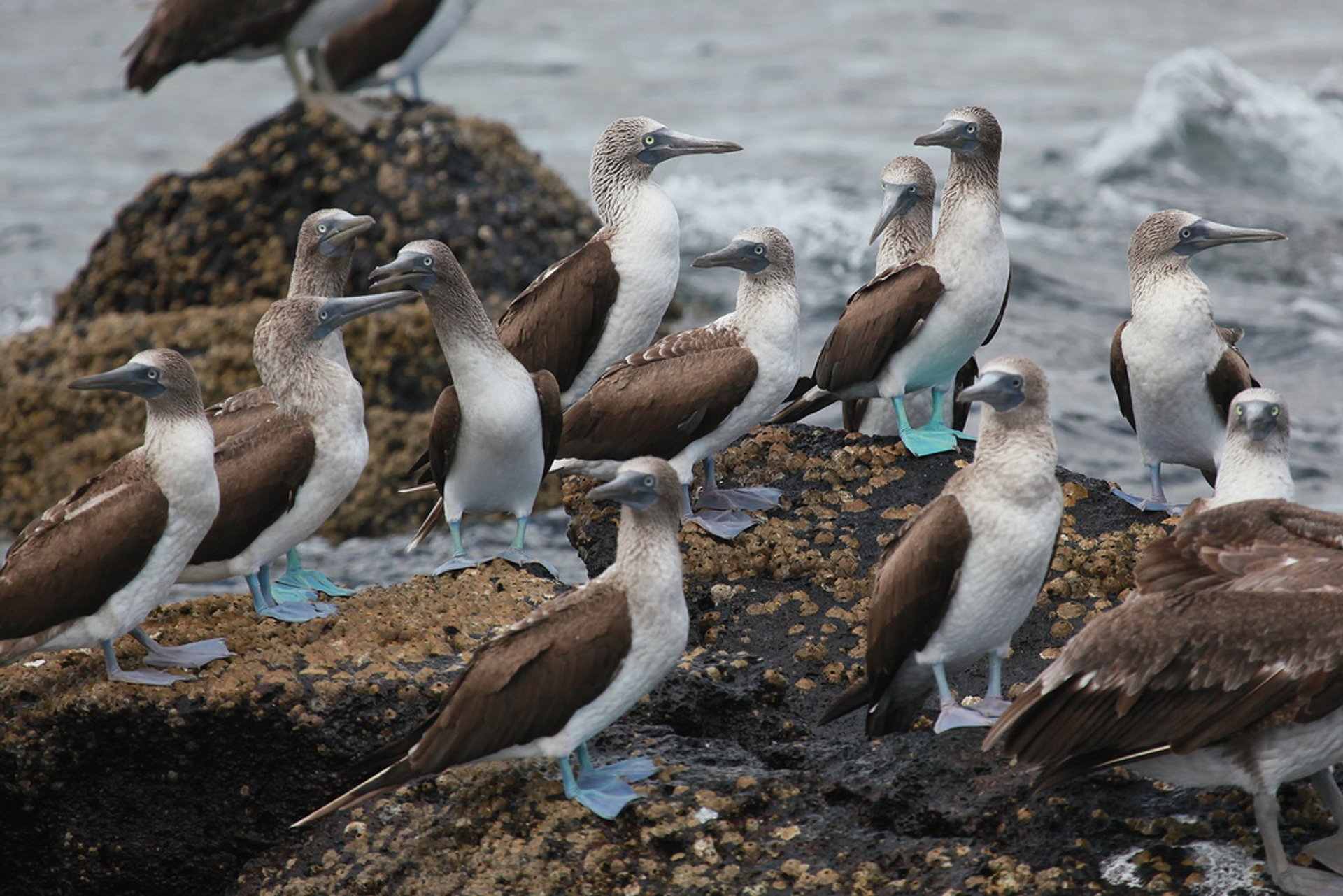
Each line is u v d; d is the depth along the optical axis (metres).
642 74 65.50
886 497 14.30
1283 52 66.12
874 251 37.38
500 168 26.09
